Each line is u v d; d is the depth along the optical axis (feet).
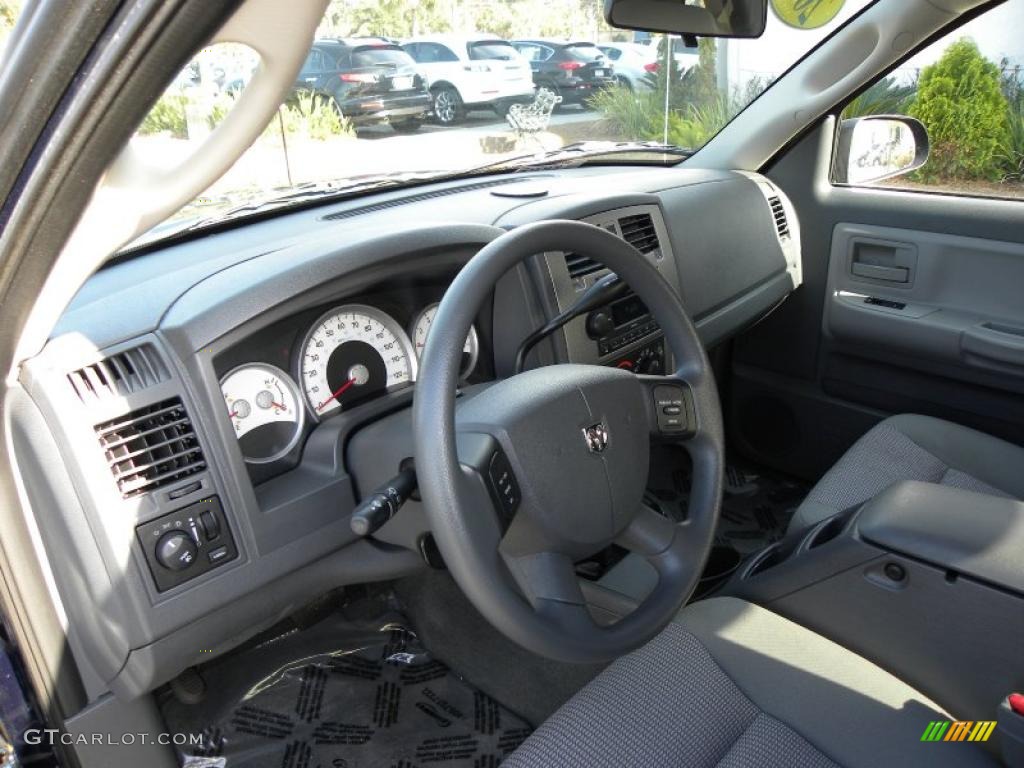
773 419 8.61
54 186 2.47
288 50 2.41
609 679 3.86
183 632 4.12
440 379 3.24
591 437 3.75
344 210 6.59
